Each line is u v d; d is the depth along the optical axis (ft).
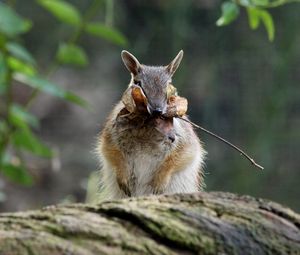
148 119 23.97
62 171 70.74
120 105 25.98
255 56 73.26
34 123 33.55
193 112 72.23
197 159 26.73
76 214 14.16
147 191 25.64
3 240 13.25
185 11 74.33
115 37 34.06
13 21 30.83
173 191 25.86
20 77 32.35
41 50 77.46
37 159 70.49
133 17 76.07
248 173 69.77
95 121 74.79
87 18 34.19
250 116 71.82
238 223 14.35
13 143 33.83
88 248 13.39
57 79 75.87
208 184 69.31
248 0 28.81
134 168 25.35
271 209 14.93
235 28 73.72
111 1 35.35
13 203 67.51
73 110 74.79
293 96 72.02
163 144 24.66
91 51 79.71
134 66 25.66
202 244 13.93
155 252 13.60
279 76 72.59
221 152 70.95
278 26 73.46
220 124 71.92
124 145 24.93
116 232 13.76
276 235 14.37
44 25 77.92
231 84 72.90
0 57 31.73
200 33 74.23
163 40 75.05
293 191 69.36
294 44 73.10
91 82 77.00
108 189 26.48
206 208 14.66
